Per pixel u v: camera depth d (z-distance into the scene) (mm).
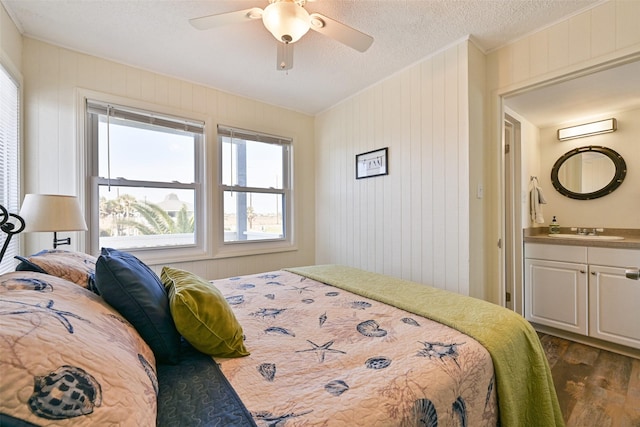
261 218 3162
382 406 721
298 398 736
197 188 2730
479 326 1120
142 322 876
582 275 2408
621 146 2775
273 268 3186
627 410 1562
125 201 2365
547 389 1114
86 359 537
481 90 2084
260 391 772
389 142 2551
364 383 796
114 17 1766
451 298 1463
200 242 2738
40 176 1970
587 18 1666
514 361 1060
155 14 1743
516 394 1033
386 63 2305
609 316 2260
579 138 3023
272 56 2209
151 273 1117
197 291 974
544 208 3252
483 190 2102
